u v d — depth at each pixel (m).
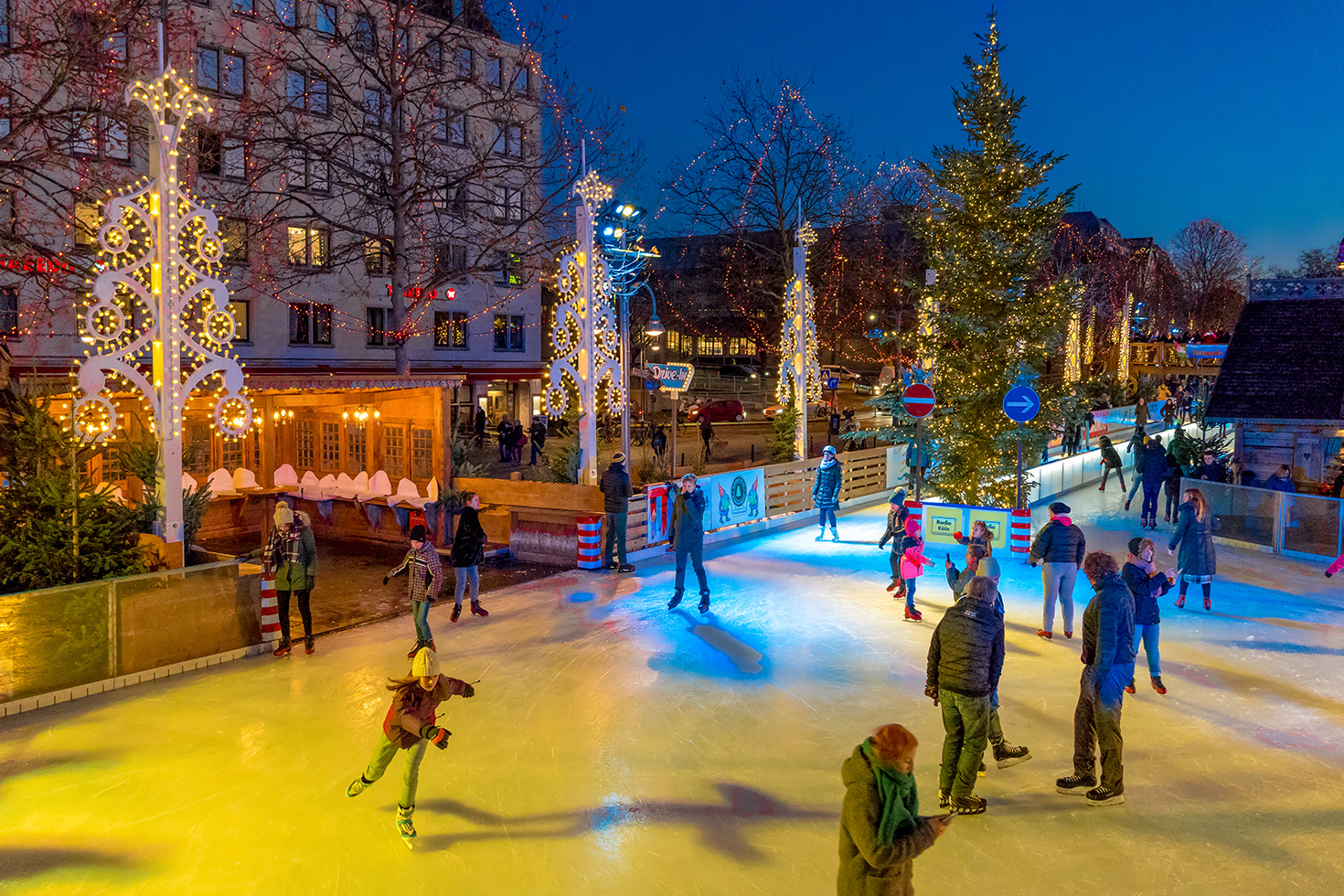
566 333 15.72
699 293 59.44
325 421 18.06
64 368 26.53
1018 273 16.36
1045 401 16.39
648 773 6.87
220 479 17.42
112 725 7.83
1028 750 6.92
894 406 17.97
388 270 29.20
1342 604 12.20
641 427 34.72
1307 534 15.38
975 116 16.27
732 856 5.64
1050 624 10.60
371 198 28.28
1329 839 5.84
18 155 19.69
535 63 30.62
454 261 38.91
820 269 45.47
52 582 8.76
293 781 6.73
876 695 8.64
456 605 11.41
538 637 10.62
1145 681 9.00
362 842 5.83
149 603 9.07
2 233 17.52
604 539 14.75
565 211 30.48
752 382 56.34
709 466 26.73
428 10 32.03
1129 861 5.56
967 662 6.00
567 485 14.95
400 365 27.48
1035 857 5.61
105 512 9.52
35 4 18.73
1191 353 38.53
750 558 15.64
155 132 10.20
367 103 33.34
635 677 9.18
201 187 29.42
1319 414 19.39
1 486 9.30
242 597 9.94
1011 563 15.17
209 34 29.48
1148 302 73.00
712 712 8.16
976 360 16.56
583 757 7.18
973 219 16.56
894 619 11.49
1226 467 20.34
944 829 3.87
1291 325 21.86
